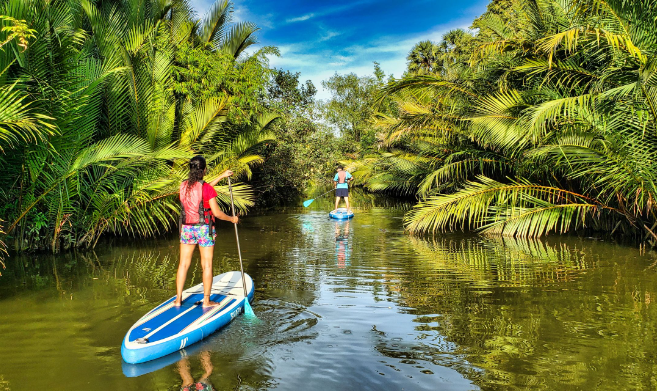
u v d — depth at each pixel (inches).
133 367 148.2
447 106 512.4
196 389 132.9
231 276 248.2
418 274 269.4
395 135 527.2
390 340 168.7
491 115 397.1
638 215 362.0
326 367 146.9
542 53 406.0
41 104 298.4
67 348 163.8
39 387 134.7
